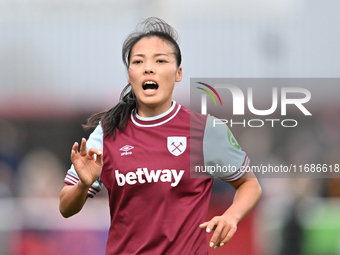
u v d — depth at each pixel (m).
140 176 11.89
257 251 26.22
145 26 13.70
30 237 26.31
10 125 36.12
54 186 33.62
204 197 12.14
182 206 11.77
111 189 12.29
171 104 12.93
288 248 26.78
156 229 11.67
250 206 12.14
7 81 36.78
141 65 12.26
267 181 29.06
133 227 11.91
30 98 36.66
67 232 25.98
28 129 36.09
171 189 11.79
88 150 11.97
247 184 12.70
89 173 11.27
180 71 13.17
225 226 11.05
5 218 26.88
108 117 12.70
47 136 36.06
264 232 26.80
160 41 12.49
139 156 12.08
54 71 37.28
